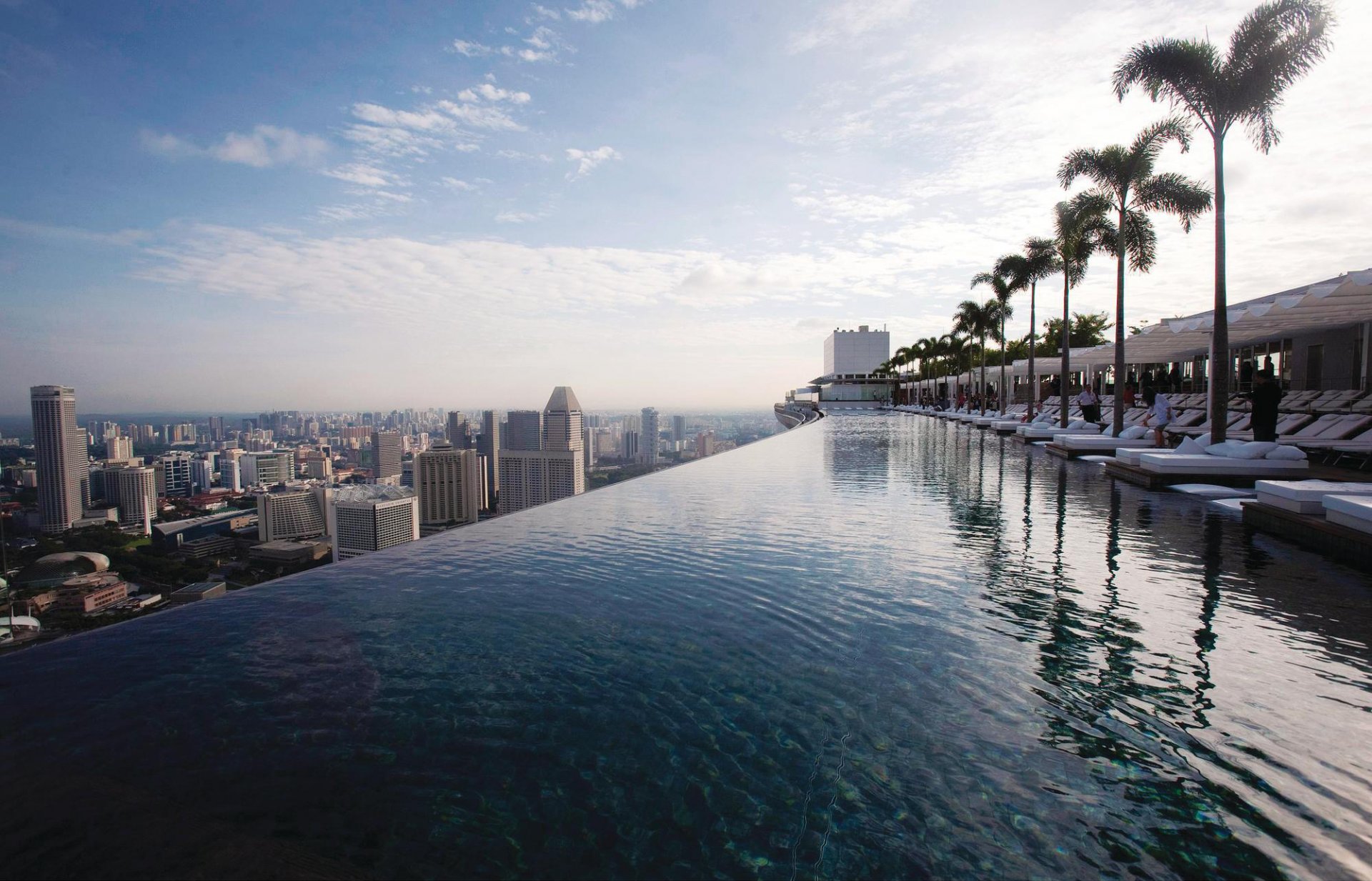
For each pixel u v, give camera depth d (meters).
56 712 2.57
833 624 3.54
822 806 1.96
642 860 1.73
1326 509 5.41
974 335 40.78
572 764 2.19
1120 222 14.37
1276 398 9.27
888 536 5.84
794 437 20.84
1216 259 10.73
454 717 2.51
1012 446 16.77
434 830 1.86
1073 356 23.75
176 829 1.86
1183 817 1.91
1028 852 1.76
